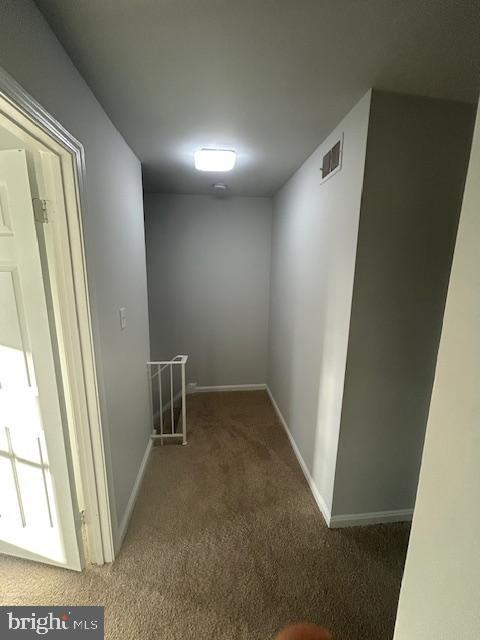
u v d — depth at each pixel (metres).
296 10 0.86
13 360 1.21
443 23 0.90
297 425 2.37
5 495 1.36
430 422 0.65
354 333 1.47
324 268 1.78
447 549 0.60
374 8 0.85
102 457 1.36
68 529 1.36
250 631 1.19
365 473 1.66
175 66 1.12
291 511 1.81
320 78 1.19
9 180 1.07
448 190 1.38
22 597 1.30
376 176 1.32
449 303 0.60
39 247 1.12
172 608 1.26
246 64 1.11
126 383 1.77
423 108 1.30
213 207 3.26
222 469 2.20
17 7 0.76
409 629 0.72
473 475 0.54
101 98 1.33
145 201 3.15
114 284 1.57
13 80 0.74
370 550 1.55
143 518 1.74
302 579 1.39
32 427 1.27
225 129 1.64
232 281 3.45
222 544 1.57
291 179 2.51
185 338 3.51
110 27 0.92
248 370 3.69
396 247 1.40
